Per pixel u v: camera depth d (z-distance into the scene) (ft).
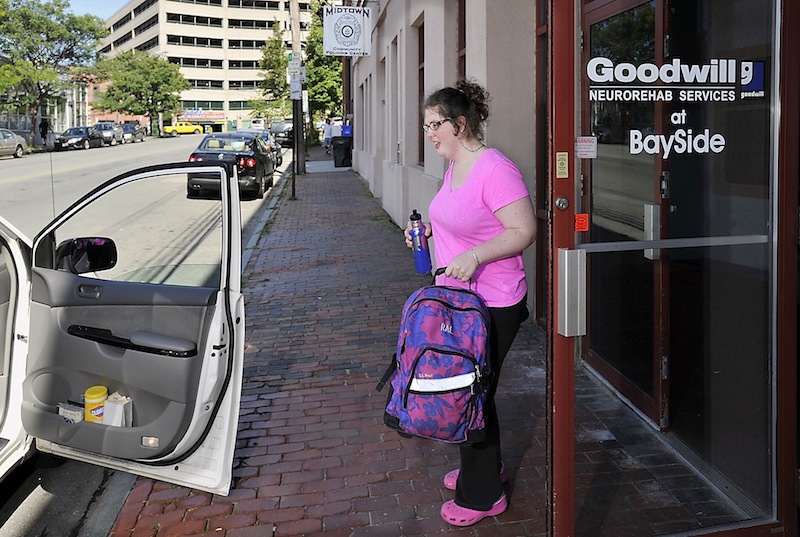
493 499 10.68
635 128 10.25
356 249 33.91
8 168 76.64
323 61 140.15
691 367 11.52
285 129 139.64
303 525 11.01
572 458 8.70
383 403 15.64
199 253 29.19
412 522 10.96
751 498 9.99
